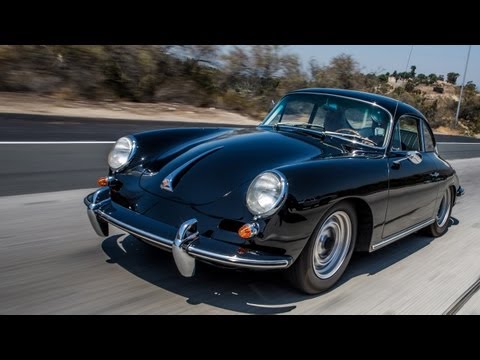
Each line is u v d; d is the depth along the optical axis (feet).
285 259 9.12
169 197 10.09
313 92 14.47
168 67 65.21
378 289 11.45
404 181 12.14
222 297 10.05
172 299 9.80
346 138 12.78
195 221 9.30
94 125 37.76
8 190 17.71
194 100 66.69
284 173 9.22
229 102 69.62
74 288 9.98
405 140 13.61
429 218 15.02
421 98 132.36
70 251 12.03
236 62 72.84
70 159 24.26
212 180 10.05
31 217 14.73
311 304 10.21
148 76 62.64
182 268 9.18
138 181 11.02
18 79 50.67
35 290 9.78
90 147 28.12
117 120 42.83
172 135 12.66
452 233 17.66
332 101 13.80
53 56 53.62
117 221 10.26
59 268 10.95
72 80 55.26
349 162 10.75
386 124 12.69
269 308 9.79
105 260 11.55
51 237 13.01
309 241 9.70
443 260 14.23
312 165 9.89
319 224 9.73
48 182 19.47
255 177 9.46
